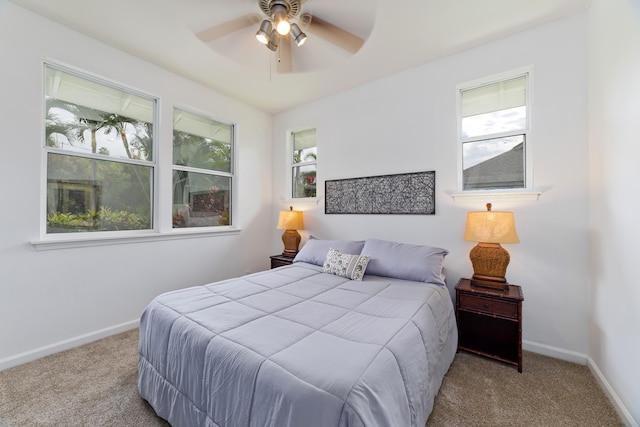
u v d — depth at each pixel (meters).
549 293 2.11
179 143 3.04
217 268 3.35
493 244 2.17
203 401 1.18
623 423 1.43
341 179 3.28
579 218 2.01
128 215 2.62
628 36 1.40
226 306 1.59
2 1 1.89
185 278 3.01
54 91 2.17
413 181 2.75
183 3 1.91
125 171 2.60
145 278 2.67
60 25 2.13
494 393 1.66
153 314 1.59
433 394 1.43
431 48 2.42
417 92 2.73
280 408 0.90
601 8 1.75
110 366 1.94
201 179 3.28
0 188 1.88
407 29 2.17
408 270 2.24
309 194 3.73
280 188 3.98
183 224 3.08
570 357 2.01
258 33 1.87
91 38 2.29
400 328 1.33
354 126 3.18
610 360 1.62
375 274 2.39
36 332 2.03
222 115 3.37
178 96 2.92
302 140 3.83
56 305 2.12
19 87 1.96
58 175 2.19
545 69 2.13
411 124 2.77
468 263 2.46
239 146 3.61
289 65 2.74
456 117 2.52
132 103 2.64
